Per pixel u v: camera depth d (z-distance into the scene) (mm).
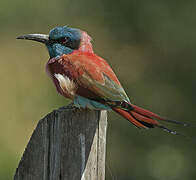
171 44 16188
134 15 17000
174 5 16375
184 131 14375
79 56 7379
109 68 7184
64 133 5766
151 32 16609
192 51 16000
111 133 14234
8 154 12789
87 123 5820
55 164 5742
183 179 13414
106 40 17234
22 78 14852
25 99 14305
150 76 15875
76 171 5758
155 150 13867
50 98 14305
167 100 15258
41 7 17688
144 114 5996
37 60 15617
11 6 17484
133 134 14180
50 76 7699
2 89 14453
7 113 13891
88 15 17734
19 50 16172
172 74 15828
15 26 17422
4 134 13305
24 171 5789
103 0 17578
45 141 5758
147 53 16406
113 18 17391
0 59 15656
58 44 7875
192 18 16188
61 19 17766
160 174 13469
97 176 5863
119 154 14078
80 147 5781
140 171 13789
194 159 13820
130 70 16156
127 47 16844
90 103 6930
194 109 15078
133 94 15477
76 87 7000
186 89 15484
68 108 6234
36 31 17578
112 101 6742
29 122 13812
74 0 17953
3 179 12305
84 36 7922
